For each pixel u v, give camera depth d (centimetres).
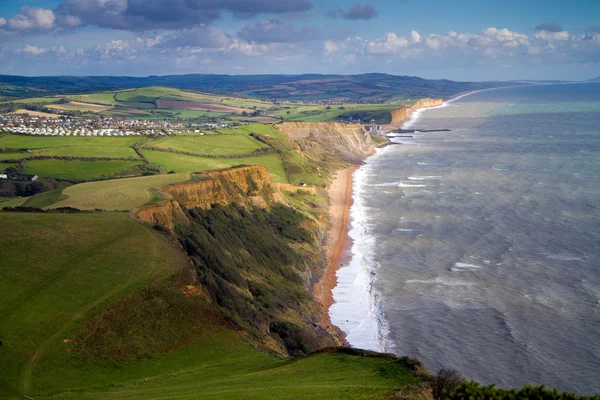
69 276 5488
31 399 3703
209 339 5312
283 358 5178
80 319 4841
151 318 5209
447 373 4025
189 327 5338
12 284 5203
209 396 3734
